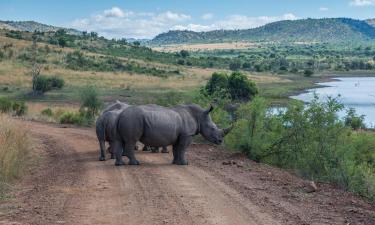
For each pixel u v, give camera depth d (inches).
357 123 979.3
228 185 471.2
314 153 635.5
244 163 621.9
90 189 448.8
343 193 462.3
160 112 600.7
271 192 445.4
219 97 942.4
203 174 532.1
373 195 477.7
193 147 782.5
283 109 744.3
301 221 350.0
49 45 5634.8
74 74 4195.4
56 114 1549.0
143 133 593.9
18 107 1529.3
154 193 432.5
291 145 680.4
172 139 603.2
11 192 436.1
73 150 755.4
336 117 673.6
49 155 698.8
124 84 3909.9
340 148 640.4
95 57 5378.9
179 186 463.2
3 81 3508.9
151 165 600.7
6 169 484.4
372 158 693.9
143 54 7214.6
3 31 6673.2
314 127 669.3
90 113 1424.7
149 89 3659.0
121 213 366.3
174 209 378.0
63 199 409.4
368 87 5019.7
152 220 348.8
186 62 6963.6
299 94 3986.2
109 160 649.6
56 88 3358.8
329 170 596.7
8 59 4500.5
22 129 655.1
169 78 4687.5
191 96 1011.3
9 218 349.4
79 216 357.4
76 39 7249.0
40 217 353.4
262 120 721.6
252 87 2534.5
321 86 5078.7
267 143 692.1
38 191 441.7
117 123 599.2
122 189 448.5
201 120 632.4
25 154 616.1
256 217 358.0
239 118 753.6
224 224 340.5
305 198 427.2
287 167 680.4
